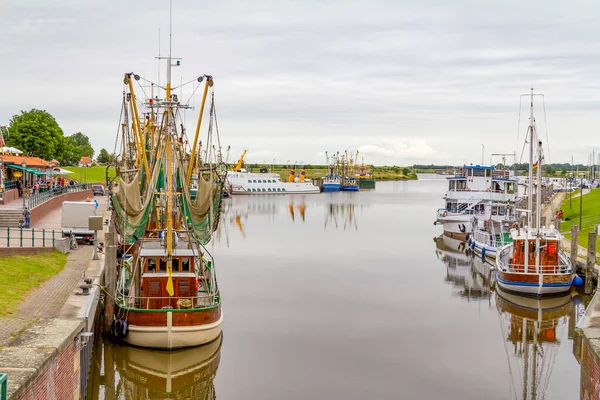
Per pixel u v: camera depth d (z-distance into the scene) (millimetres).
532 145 49031
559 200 123125
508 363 31391
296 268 56219
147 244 37031
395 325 37719
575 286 46812
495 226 68312
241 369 29953
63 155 118750
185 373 29562
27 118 110188
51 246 39062
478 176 77812
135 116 43469
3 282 30141
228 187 178625
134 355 30906
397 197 184250
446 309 42031
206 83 37531
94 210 45969
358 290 47250
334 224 98750
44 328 18422
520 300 44531
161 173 42188
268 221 103500
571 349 33875
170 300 32656
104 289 31594
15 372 14328
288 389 27594
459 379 29125
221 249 68188
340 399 26594
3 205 56219
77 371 19328
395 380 28844
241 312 40094
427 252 67938
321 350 32781
